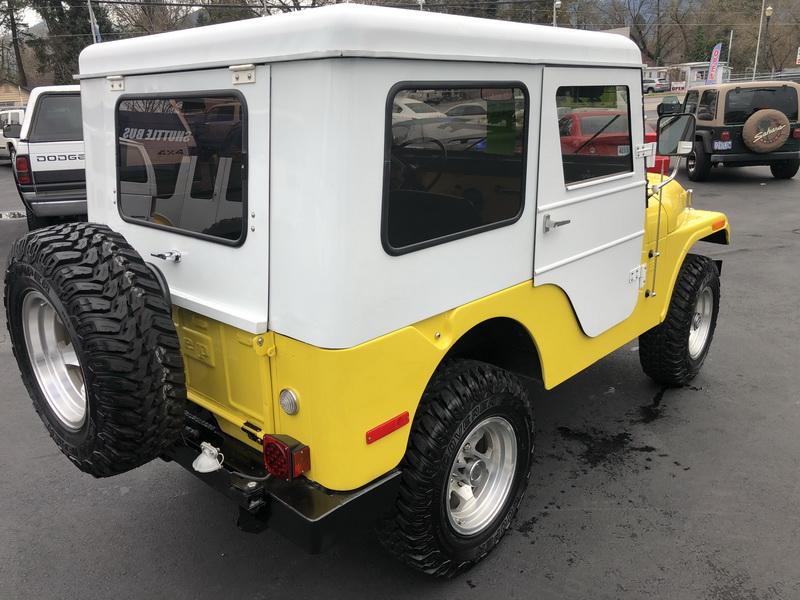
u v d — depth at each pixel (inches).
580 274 127.6
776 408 176.2
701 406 178.2
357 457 91.0
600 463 151.6
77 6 2007.9
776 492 139.2
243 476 95.3
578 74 116.5
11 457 158.6
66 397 110.2
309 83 80.0
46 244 96.6
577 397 185.0
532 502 137.3
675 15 2783.0
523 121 106.3
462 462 111.9
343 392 87.0
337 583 116.1
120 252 95.2
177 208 106.2
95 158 125.3
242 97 88.6
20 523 133.8
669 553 121.2
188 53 96.0
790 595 110.4
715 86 540.4
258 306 93.5
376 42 80.0
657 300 161.0
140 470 152.8
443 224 96.3
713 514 132.3
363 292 86.0
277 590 114.8
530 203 111.0
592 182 124.7
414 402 97.3
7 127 363.3
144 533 130.6
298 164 83.3
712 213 185.2
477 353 127.3
